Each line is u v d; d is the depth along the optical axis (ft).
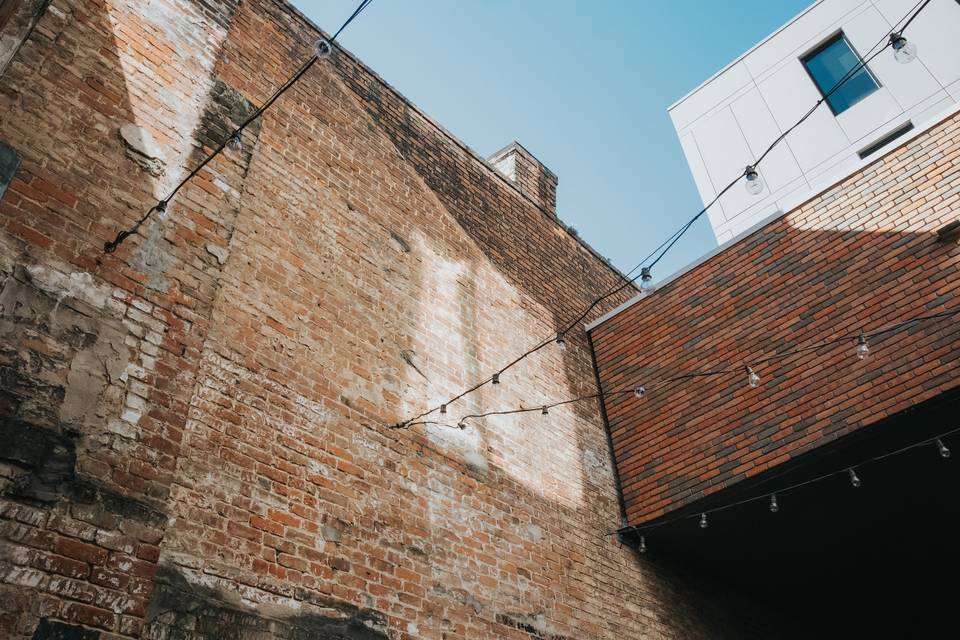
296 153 23.26
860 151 38.99
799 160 40.98
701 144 45.47
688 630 27.66
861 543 28.17
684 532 27.43
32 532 12.66
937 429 22.24
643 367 30.32
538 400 27.84
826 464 23.71
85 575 12.96
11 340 14.02
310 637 15.90
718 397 26.91
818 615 34.53
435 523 20.62
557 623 22.49
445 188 29.58
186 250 18.06
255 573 15.67
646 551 28.30
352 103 27.04
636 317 31.73
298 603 16.11
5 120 16.02
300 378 19.20
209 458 16.11
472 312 27.14
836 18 42.63
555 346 30.71
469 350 25.89
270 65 24.20
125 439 14.73
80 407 14.35
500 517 22.95
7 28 16.60
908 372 22.33
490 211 31.55
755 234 28.73
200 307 17.61
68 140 16.96
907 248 24.09
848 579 31.07
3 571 12.06
